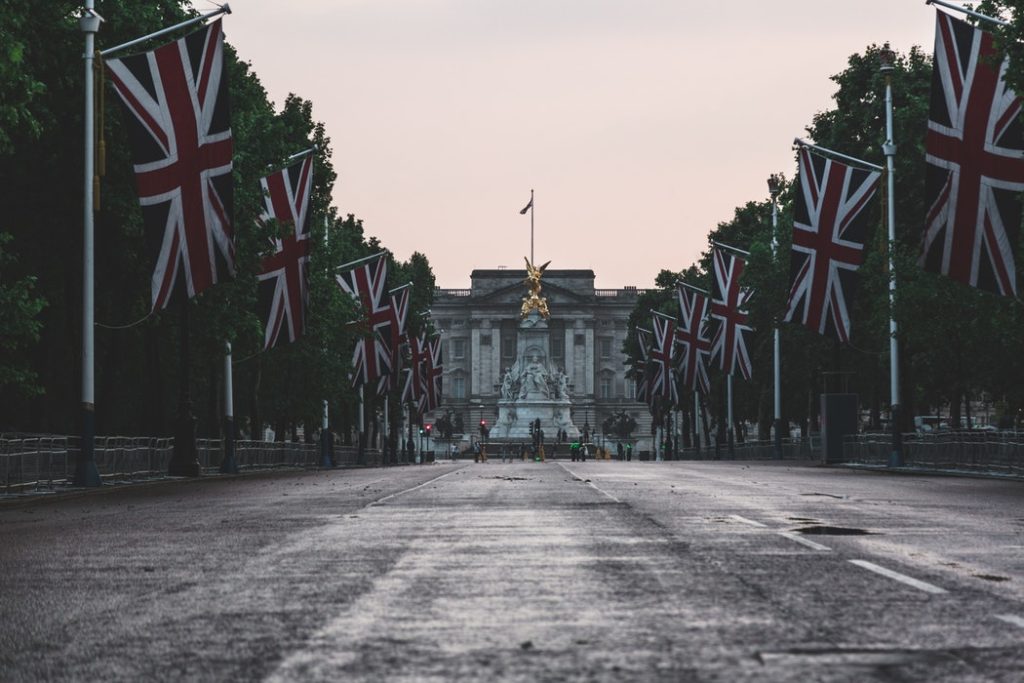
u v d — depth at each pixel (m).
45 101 65.31
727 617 15.42
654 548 24.11
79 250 71.50
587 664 12.56
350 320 115.12
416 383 151.50
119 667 12.75
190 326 77.94
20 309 51.47
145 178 55.72
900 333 83.81
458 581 19.27
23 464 51.53
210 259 56.75
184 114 56.22
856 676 11.80
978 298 74.75
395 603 16.97
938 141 54.38
